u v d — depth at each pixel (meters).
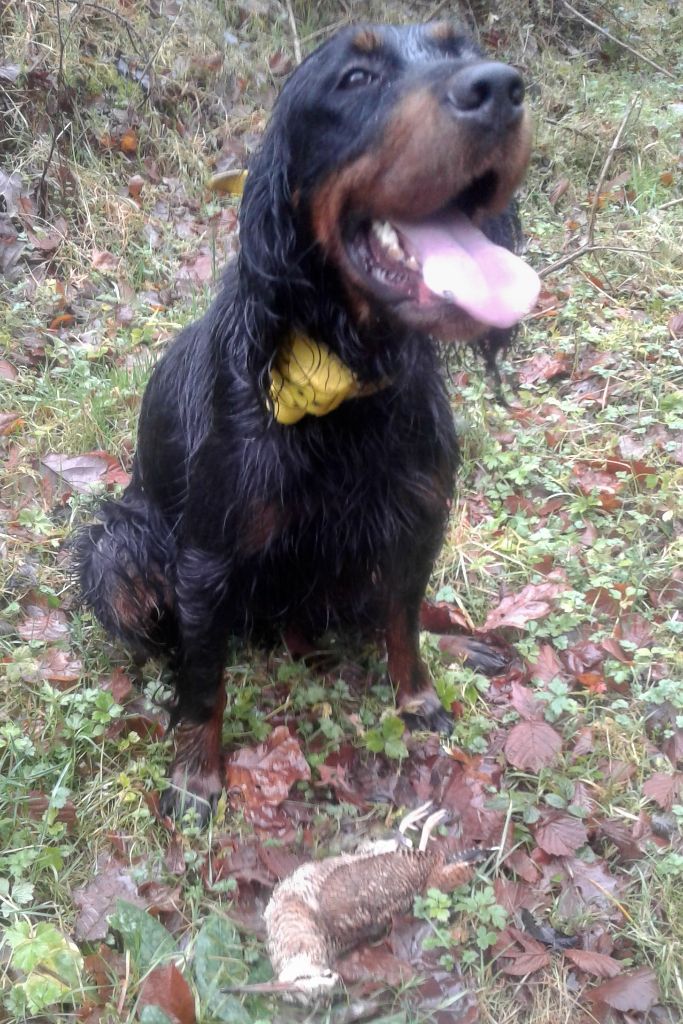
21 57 2.13
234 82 2.43
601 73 2.94
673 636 1.30
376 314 0.91
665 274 2.04
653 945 0.96
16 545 1.37
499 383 1.12
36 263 1.92
